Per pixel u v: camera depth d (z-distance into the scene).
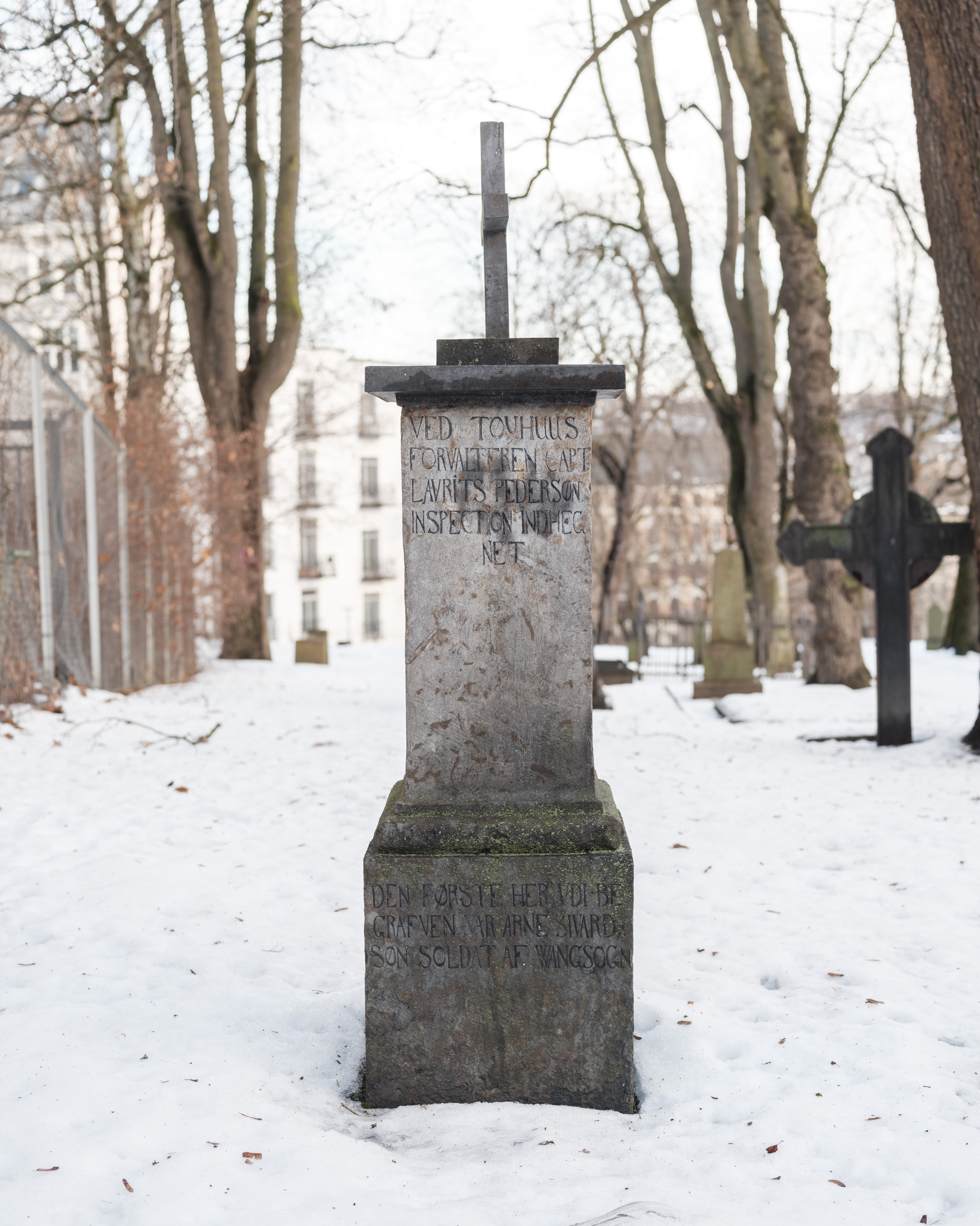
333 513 51.50
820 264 16.08
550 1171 2.71
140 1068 3.22
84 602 12.30
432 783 3.25
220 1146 2.73
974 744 8.77
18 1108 2.88
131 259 21.05
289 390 44.41
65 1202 2.46
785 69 16.33
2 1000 3.79
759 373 20.55
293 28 17.95
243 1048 3.47
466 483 3.20
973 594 22.67
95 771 7.93
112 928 4.59
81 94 14.83
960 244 7.99
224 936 4.56
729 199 19.73
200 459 18.27
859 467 39.44
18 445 10.16
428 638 3.23
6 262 29.67
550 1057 3.18
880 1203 2.58
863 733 10.48
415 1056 3.20
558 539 3.21
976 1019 3.71
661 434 42.16
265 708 12.64
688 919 4.93
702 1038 3.58
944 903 4.99
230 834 6.32
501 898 3.16
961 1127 2.93
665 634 48.41
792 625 23.41
